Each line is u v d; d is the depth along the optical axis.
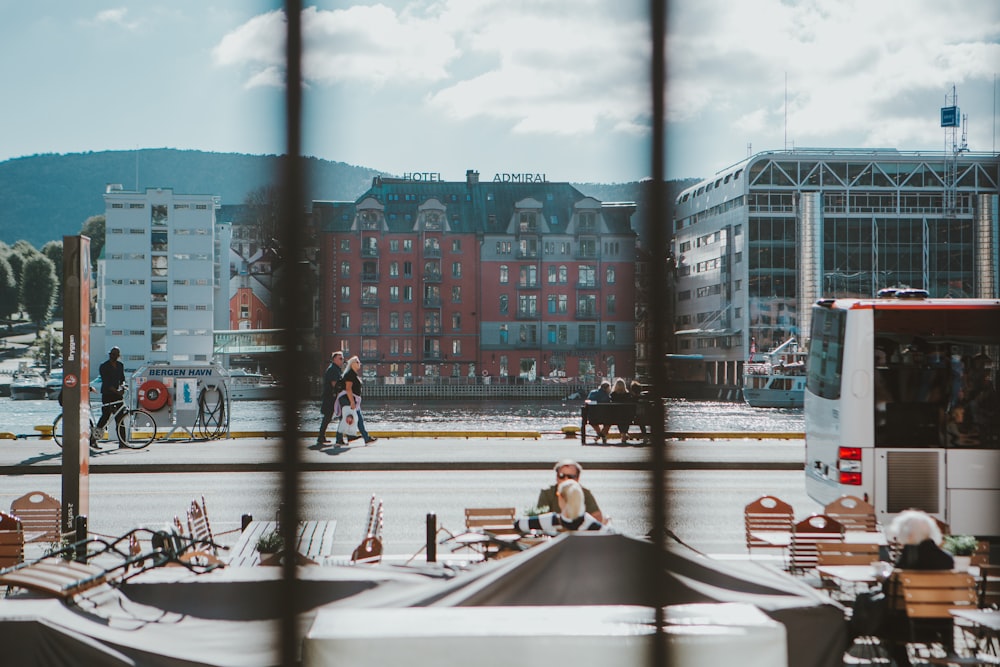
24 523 10.91
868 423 13.20
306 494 17.52
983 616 7.23
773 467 21.84
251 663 4.93
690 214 132.50
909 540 7.74
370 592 5.87
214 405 26.58
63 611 5.31
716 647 4.86
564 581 5.49
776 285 116.75
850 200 118.19
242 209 163.62
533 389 122.62
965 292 118.94
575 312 134.38
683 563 5.84
